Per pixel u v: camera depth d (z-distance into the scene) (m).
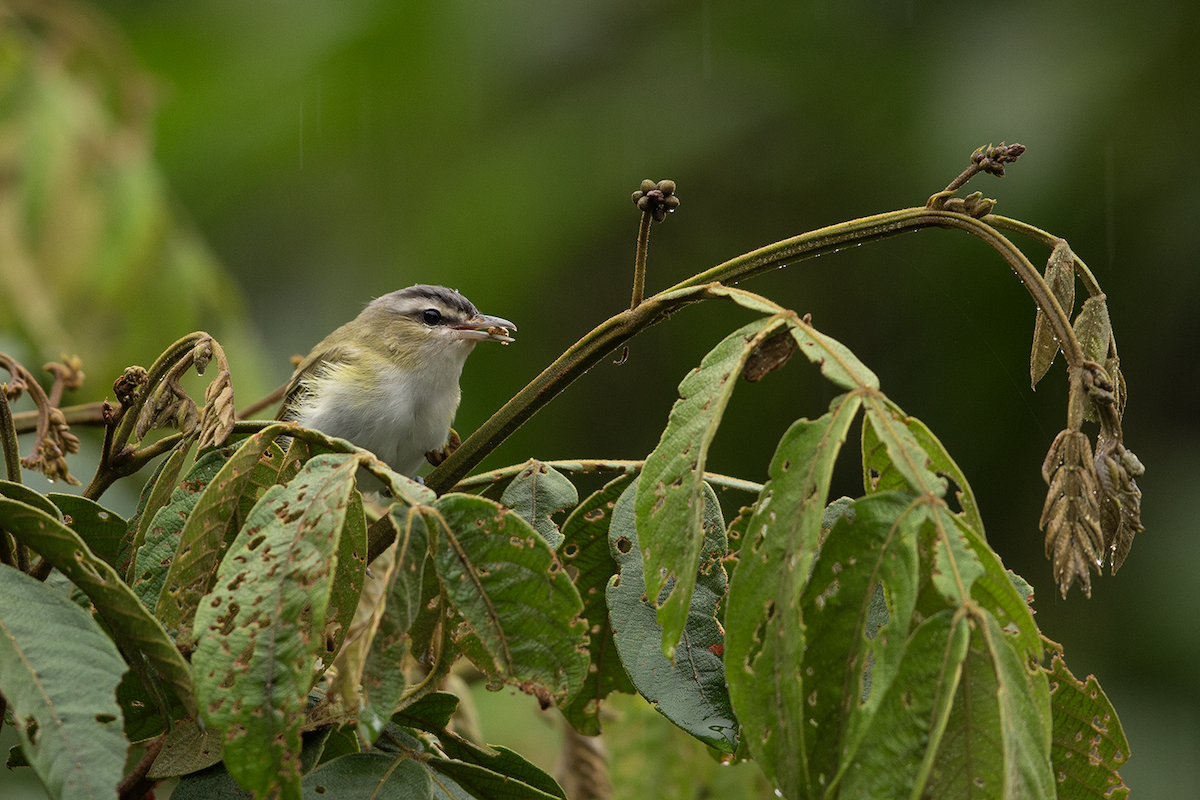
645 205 4.42
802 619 3.40
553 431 14.84
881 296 14.51
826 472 3.32
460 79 15.40
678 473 3.74
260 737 3.35
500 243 14.92
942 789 3.13
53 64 9.90
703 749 7.76
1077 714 4.39
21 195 9.30
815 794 3.29
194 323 9.78
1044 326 4.17
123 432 5.07
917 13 15.16
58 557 3.73
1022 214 13.49
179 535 4.49
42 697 3.31
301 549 3.56
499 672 3.76
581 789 7.28
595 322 15.27
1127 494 3.63
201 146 15.02
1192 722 12.07
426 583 4.29
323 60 15.20
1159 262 13.40
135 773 4.57
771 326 3.81
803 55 15.58
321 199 15.23
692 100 15.56
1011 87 13.81
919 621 3.57
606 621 4.84
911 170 14.29
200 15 15.35
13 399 5.36
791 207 15.34
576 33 15.91
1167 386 13.64
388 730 4.23
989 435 13.38
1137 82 13.53
